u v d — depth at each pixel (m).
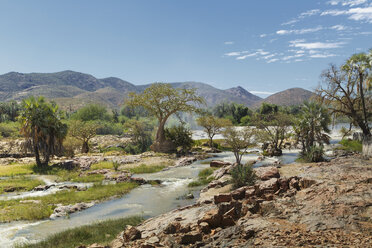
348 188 8.45
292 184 11.20
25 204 16.75
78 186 22.12
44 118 32.09
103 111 116.06
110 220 12.68
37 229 12.32
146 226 9.77
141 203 16.45
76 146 49.03
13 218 13.91
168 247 6.06
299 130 32.94
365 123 33.34
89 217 14.09
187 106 49.88
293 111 110.75
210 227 7.22
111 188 20.61
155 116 52.47
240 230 6.28
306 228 5.98
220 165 28.78
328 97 35.03
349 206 6.91
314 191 8.87
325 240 5.14
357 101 35.62
